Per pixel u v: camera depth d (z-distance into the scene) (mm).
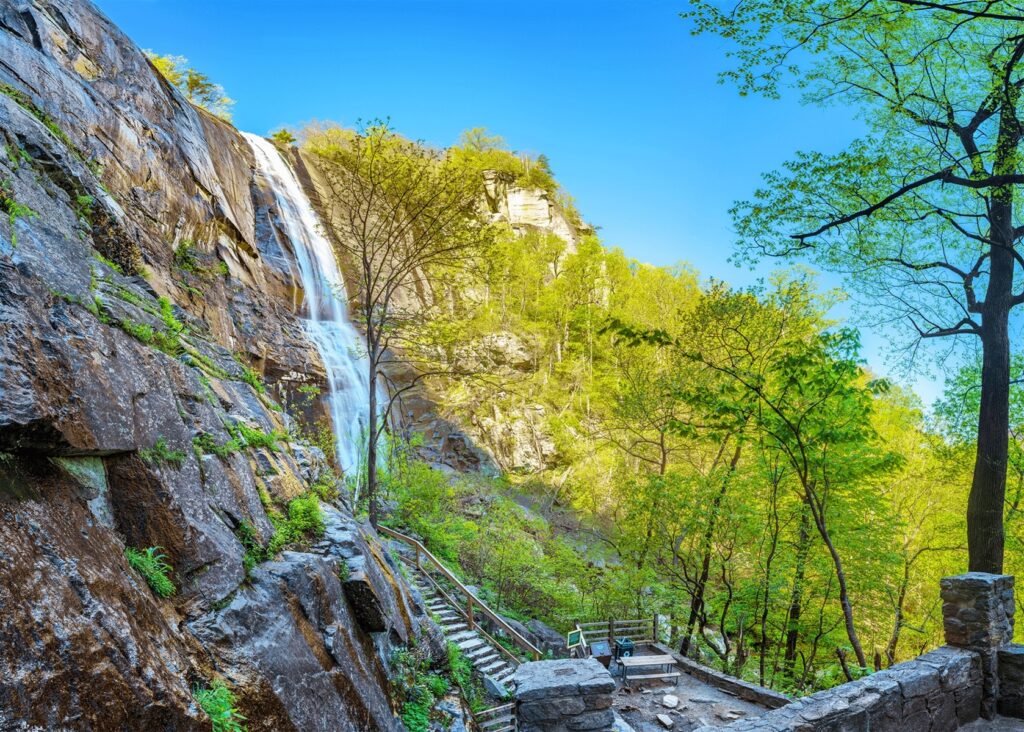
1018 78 9352
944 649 5664
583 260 49938
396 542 18719
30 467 3979
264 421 10492
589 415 39531
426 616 10992
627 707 11289
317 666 6277
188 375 7543
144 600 4328
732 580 17109
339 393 26609
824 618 16906
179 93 21953
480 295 47750
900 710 4824
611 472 27953
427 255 19578
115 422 4984
